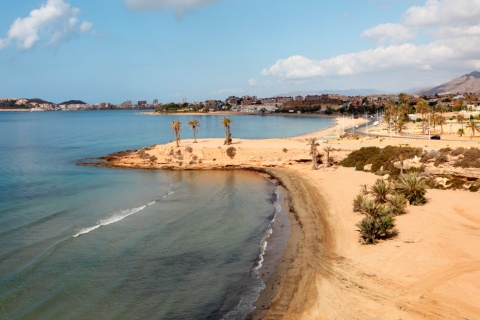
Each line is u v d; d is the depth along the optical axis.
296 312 22.92
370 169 68.00
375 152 73.62
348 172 68.69
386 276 26.11
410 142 86.44
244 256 32.56
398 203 40.28
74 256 32.44
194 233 39.03
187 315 23.11
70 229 40.06
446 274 25.16
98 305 24.28
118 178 73.50
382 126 170.62
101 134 180.75
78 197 56.28
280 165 81.75
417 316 21.06
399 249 30.20
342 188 56.03
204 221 43.47
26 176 75.00
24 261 31.17
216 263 31.16
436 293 23.05
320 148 84.81
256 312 23.22
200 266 30.61
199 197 56.34
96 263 31.05
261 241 36.19
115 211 47.94
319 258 30.72
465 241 30.52
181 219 44.34
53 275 28.59
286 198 53.78
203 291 26.25
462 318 20.50
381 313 21.77
